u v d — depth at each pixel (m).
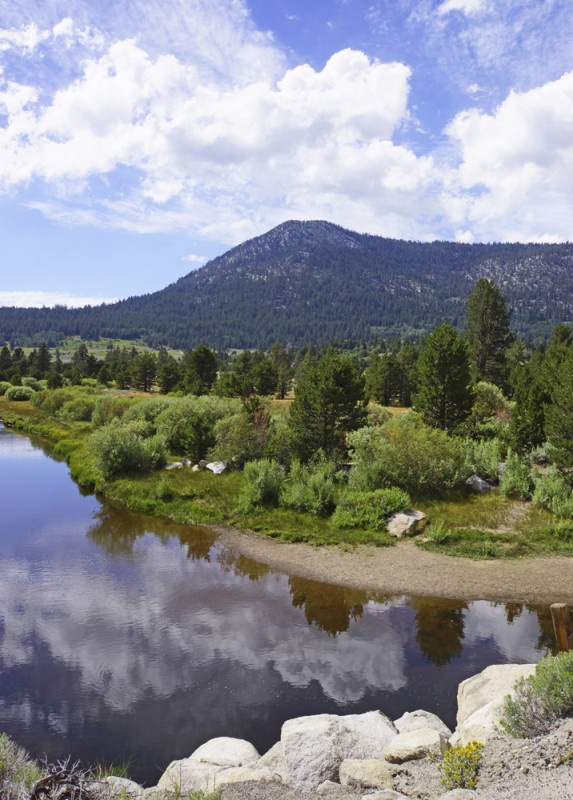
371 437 25.64
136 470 29.34
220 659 10.59
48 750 7.82
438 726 7.45
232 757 7.10
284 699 9.14
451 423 31.56
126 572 15.95
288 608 13.22
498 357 56.44
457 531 18.50
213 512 22.17
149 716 8.66
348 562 16.55
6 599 13.74
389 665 10.29
